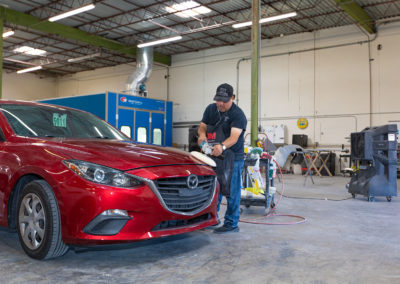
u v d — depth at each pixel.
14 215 2.44
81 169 2.07
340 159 11.86
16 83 19.69
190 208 2.35
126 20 13.01
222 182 3.03
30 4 11.70
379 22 11.65
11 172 2.36
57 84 21.50
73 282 1.88
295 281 1.94
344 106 12.20
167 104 12.13
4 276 1.95
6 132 2.64
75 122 3.09
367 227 3.42
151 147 2.68
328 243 2.78
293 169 12.64
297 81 13.11
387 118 11.46
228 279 1.96
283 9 11.48
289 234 3.08
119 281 1.91
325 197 5.78
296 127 13.07
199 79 15.56
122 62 18.11
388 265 2.24
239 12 11.90
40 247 2.16
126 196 2.04
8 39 15.29
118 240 2.03
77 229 2.02
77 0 11.31
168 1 11.09
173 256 2.38
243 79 14.37
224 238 2.90
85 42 14.52
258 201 4.03
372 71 11.76
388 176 5.26
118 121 10.09
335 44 12.43
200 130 3.32
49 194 2.12
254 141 6.94
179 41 14.59
